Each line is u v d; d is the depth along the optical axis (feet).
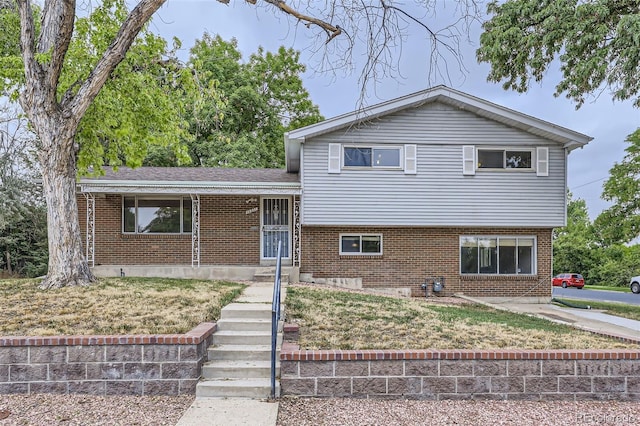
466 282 45.96
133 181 42.50
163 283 31.58
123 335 17.42
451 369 17.24
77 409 15.47
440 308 30.55
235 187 43.29
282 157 84.07
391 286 45.50
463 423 14.92
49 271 27.35
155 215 46.34
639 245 112.47
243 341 20.15
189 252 46.39
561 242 137.69
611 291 93.30
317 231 45.32
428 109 44.47
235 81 78.02
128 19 26.91
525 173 44.91
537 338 20.84
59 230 27.17
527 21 39.81
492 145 44.78
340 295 32.42
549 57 39.60
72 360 16.93
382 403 16.58
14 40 34.12
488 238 46.37
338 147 43.86
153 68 35.09
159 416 14.96
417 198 44.45
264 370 17.94
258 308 23.41
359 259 45.39
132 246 45.68
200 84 34.83
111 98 32.55
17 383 16.79
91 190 41.52
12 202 57.62
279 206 47.52
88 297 24.22
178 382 17.13
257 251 46.80
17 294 24.56
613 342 20.63
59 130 26.81
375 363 17.12
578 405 16.89
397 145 44.39
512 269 46.47
